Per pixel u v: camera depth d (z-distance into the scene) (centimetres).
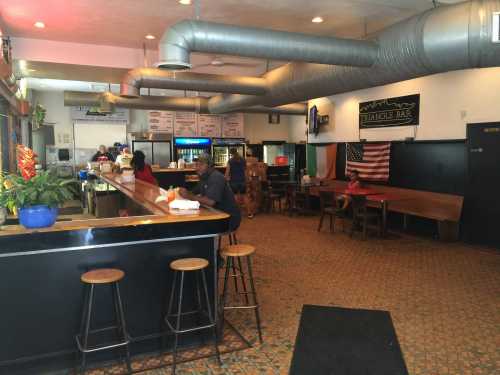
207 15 552
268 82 755
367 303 430
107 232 300
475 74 671
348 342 345
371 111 901
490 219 655
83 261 306
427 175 767
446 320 387
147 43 683
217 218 336
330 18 572
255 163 1084
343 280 505
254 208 1016
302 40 479
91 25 587
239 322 386
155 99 1026
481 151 661
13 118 756
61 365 303
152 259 328
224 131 1369
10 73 566
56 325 301
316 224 888
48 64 684
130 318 323
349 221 913
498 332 361
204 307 348
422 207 761
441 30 423
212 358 322
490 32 395
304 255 623
